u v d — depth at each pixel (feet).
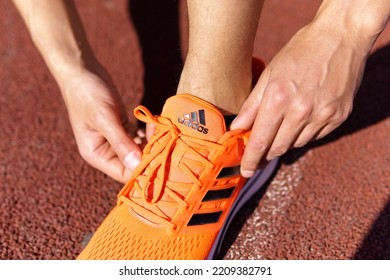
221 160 4.32
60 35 5.05
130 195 4.43
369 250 4.66
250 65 4.41
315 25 4.11
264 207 5.15
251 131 4.23
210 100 4.33
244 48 4.21
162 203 4.25
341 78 4.02
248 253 4.70
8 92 6.75
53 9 5.09
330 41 4.03
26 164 5.70
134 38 7.59
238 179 4.55
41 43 5.05
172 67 6.95
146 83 6.71
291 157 5.70
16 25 7.98
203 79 4.28
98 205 5.23
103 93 4.74
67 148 5.90
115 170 4.73
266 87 4.05
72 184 5.45
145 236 4.22
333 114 4.07
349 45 4.05
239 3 4.02
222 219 4.50
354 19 4.04
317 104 3.98
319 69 3.99
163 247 4.18
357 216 4.99
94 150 4.76
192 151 4.25
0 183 5.46
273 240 4.81
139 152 4.52
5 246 4.77
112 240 4.25
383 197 5.18
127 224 4.31
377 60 7.05
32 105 6.54
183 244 4.24
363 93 6.55
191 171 4.27
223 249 4.74
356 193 5.24
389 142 5.86
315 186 5.35
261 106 4.05
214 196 4.39
